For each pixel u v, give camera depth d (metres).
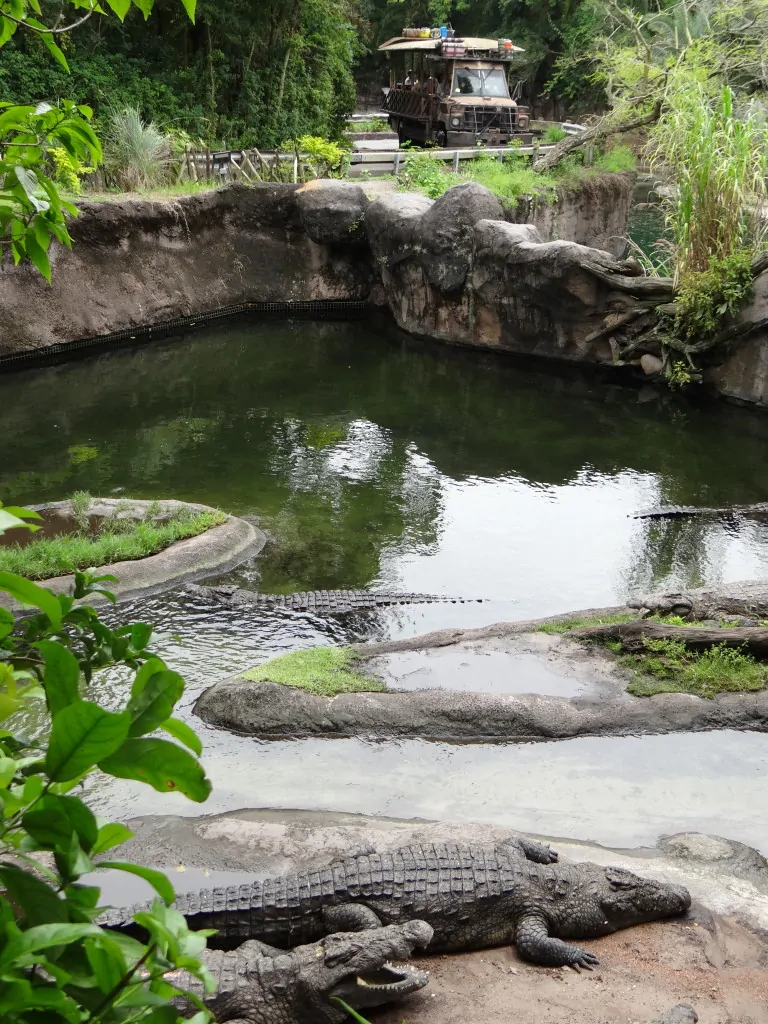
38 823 1.18
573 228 23.58
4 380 16.00
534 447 13.52
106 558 9.33
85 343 17.72
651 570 9.93
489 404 15.35
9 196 2.05
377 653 7.79
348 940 4.32
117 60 21.59
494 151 23.97
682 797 6.30
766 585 8.62
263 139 24.27
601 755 6.72
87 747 1.15
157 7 22.30
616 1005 4.36
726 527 10.93
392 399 15.62
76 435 13.67
